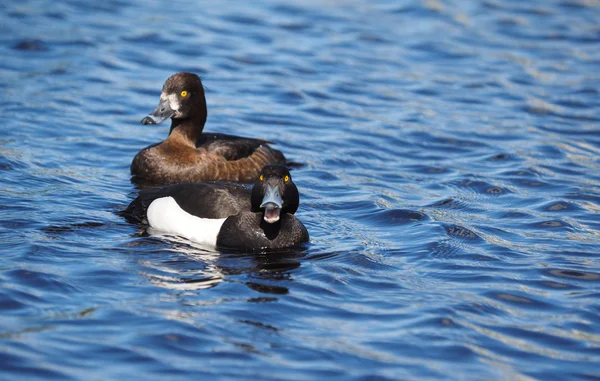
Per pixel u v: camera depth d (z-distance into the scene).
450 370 8.66
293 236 11.80
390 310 9.93
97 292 9.98
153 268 10.79
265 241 11.65
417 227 12.65
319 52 22.08
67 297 9.80
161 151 14.83
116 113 17.72
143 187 14.18
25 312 9.36
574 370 8.77
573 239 12.36
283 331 9.30
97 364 8.41
